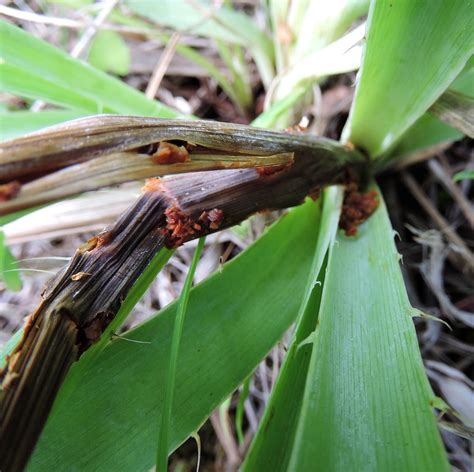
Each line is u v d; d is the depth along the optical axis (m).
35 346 0.10
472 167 0.20
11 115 0.17
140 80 0.25
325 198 0.16
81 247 0.11
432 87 0.13
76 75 0.17
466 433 0.12
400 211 0.20
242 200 0.12
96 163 0.09
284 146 0.13
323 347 0.11
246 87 0.23
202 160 0.11
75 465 0.11
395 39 0.13
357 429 0.10
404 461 0.10
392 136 0.16
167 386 0.11
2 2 0.26
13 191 0.09
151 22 0.24
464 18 0.12
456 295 0.19
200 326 0.13
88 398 0.12
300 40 0.19
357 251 0.14
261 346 0.13
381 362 0.11
